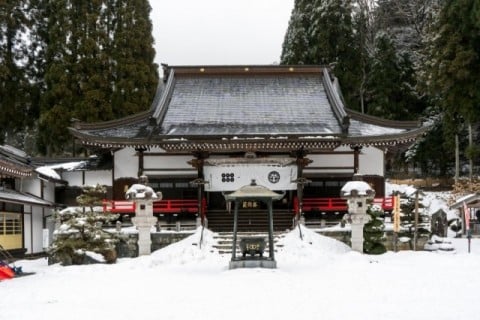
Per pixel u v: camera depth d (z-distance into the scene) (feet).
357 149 107.24
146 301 46.03
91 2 149.07
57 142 142.92
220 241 88.38
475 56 126.82
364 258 78.48
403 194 98.12
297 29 174.60
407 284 53.57
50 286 56.70
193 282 57.93
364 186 85.46
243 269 65.72
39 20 157.38
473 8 121.80
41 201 103.04
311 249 82.33
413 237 91.66
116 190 111.45
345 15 169.17
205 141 100.73
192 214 107.76
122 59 146.41
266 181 102.27
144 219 85.76
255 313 39.63
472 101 129.90
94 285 56.95
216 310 41.04
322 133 102.68
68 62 144.15
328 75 127.85
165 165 109.91
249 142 100.89
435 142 157.99
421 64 163.73
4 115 148.87
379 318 37.01
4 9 150.20
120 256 89.04
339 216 107.14
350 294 48.14
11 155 110.42
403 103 165.58
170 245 87.81
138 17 151.02
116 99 144.56
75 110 140.46
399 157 172.14
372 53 186.91
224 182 102.53
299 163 102.32
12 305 45.32
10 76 149.69
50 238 111.55
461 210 111.86
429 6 193.57
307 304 43.16
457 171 141.69
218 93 124.67
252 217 103.60
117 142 103.40
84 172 118.01
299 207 100.22
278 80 129.70
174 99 122.01
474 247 92.63
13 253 93.30
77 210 82.33
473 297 45.37
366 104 177.27
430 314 38.06
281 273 62.75
